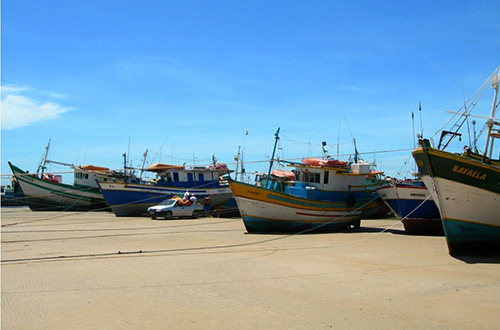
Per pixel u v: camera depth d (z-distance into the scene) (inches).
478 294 398.6
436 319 326.3
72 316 325.7
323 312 340.5
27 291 400.2
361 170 1059.9
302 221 975.6
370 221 1346.0
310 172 1056.2
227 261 571.2
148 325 307.0
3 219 1380.4
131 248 704.4
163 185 1553.9
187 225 1161.4
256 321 317.1
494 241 630.5
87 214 1641.2
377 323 315.6
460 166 596.7
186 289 411.8
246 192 937.5
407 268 525.3
